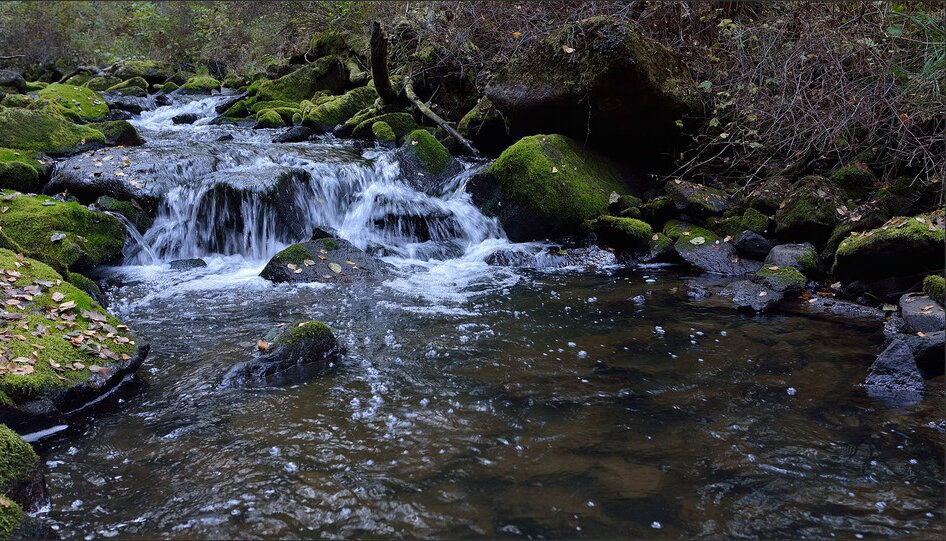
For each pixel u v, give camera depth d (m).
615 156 8.25
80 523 2.58
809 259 5.80
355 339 4.50
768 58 7.21
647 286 5.84
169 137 10.11
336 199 7.61
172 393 3.71
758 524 2.54
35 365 3.46
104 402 3.61
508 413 3.42
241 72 16.81
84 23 20.19
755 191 6.94
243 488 2.79
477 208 7.62
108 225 6.25
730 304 5.29
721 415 3.40
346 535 2.49
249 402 3.57
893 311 4.97
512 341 4.45
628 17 8.80
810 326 4.75
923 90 5.96
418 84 10.95
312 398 3.61
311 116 10.85
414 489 2.76
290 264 6.02
